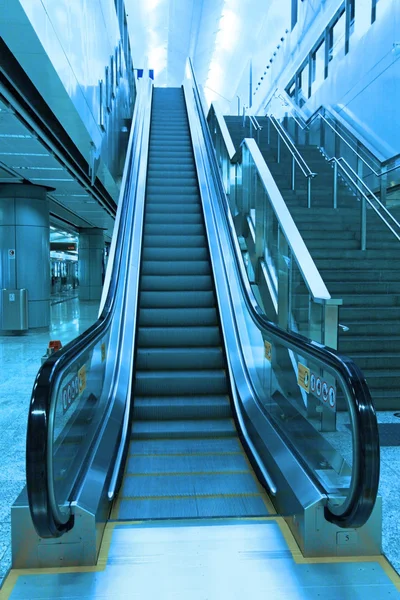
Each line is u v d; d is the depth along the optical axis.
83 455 2.91
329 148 10.81
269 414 3.74
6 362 7.31
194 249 6.58
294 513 2.56
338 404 4.12
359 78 10.56
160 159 9.59
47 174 9.20
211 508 2.96
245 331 4.98
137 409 4.29
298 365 3.14
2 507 2.95
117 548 2.46
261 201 6.15
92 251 21.77
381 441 3.90
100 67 8.87
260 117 13.14
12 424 4.48
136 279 5.77
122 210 6.42
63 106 6.18
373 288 5.96
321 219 7.35
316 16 13.70
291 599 2.08
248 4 19.94
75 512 2.34
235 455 3.72
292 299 4.63
